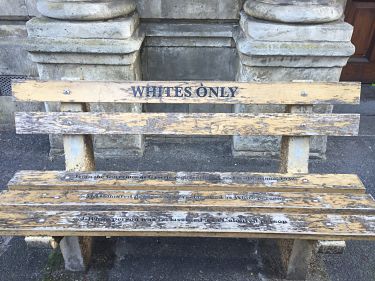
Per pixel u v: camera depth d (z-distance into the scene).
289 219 2.05
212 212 2.11
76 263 2.48
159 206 2.13
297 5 2.96
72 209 2.12
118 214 2.08
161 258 2.64
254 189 2.29
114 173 2.43
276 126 2.46
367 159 3.70
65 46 3.04
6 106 3.95
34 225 1.99
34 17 3.27
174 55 3.63
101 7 2.96
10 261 2.62
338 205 2.14
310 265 2.59
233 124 2.46
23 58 3.67
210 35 3.48
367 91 4.58
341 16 3.16
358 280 2.50
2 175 3.43
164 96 2.44
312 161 3.66
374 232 1.96
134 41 3.11
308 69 3.17
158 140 3.95
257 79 3.22
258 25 2.99
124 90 2.43
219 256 2.66
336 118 2.44
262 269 2.56
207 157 3.69
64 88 2.43
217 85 2.42
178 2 3.40
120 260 2.62
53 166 3.57
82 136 2.50
